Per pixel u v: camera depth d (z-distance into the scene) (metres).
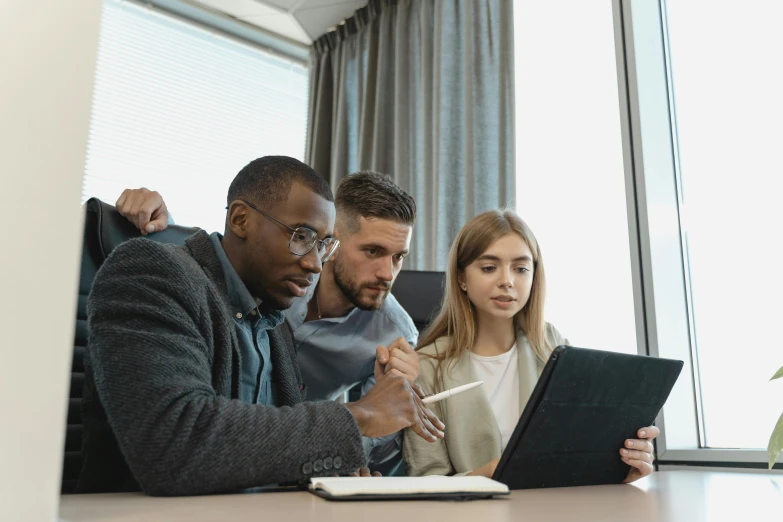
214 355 0.98
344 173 3.03
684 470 1.89
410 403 0.99
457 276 1.57
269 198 1.09
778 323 1.90
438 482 0.75
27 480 0.40
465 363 1.51
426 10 2.74
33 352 0.41
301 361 1.61
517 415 1.49
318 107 3.21
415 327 1.80
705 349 2.04
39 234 0.41
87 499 0.69
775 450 1.19
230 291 1.09
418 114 2.76
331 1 3.05
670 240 2.09
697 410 2.03
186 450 0.73
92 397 0.95
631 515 0.62
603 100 2.30
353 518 0.54
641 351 2.02
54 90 0.42
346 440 0.81
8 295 0.40
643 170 2.07
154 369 0.79
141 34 3.08
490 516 0.58
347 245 1.54
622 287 2.15
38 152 0.42
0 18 0.41
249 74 3.34
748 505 0.74
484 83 2.50
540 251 1.58
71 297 0.42
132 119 3.00
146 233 1.27
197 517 0.54
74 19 0.44
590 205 2.27
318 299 1.65
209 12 3.17
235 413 0.77
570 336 2.25
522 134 2.52
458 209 2.50
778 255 1.91
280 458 0.77
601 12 2.36
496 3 2.50
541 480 0.94
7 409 0.40
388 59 2.92
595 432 0.96
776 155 1.94
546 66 2.50
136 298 0.87
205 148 3.16
